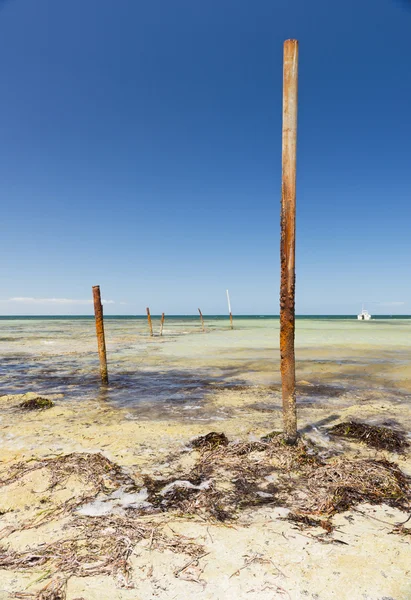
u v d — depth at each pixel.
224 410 7.59
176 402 8.36
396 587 2.52
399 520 3.40
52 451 5.25
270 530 3.22
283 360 5.23
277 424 6.52
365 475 4.29
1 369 13.66
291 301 5.15
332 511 3.55
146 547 2.99
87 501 3.78
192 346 22.09
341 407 7.80
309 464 4.63
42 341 26.58
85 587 2.54
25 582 2.60
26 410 7.66
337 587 2.52
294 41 4.79
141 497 3.87
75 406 8.03
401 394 9.09
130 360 15.92
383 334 32.19
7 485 4.14
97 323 10.61
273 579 2.60
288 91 4.82
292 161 4.85
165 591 2.50
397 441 5.51
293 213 4.92
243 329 44.09
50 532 3.22
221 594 2.46
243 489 4.03
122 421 6.80
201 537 3.12
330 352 18.16
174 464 4.75
